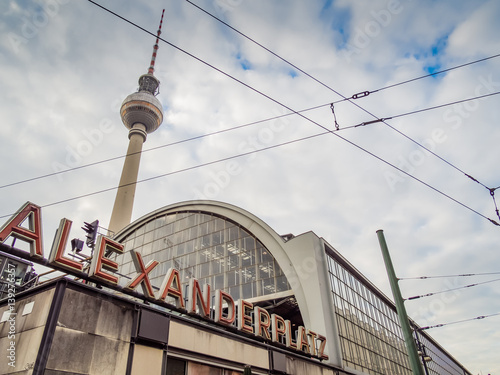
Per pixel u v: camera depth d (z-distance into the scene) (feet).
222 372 57.41
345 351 96.68
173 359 51.26
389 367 126.00
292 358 73.15
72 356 38.19
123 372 42.63
